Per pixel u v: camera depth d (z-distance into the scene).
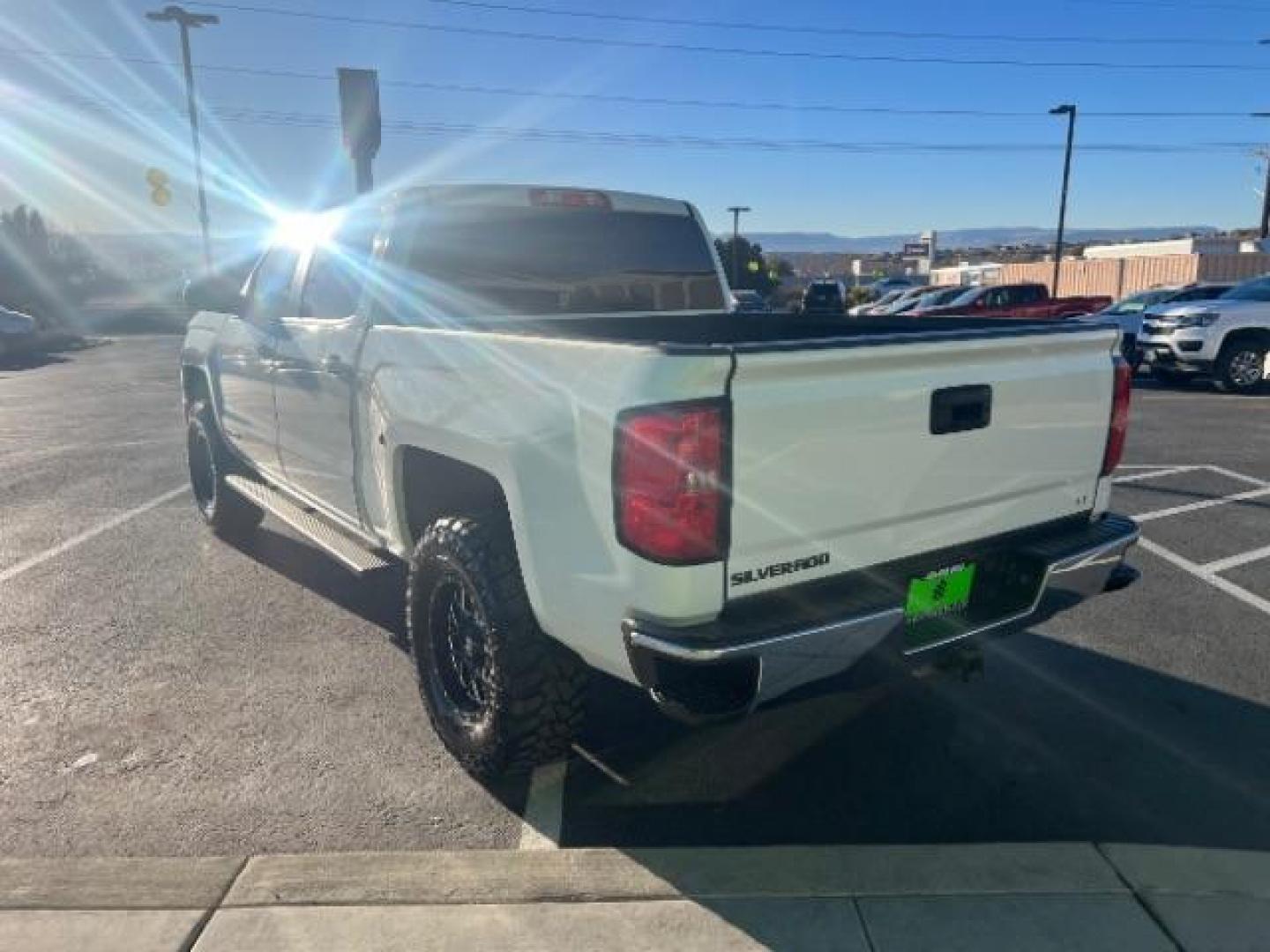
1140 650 4.71
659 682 2.77
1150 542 6.50
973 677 4.43
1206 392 15.61
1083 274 42.91
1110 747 3.81
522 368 3.05
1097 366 3.58
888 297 37.19
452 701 3.68
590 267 5.09
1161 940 2.69
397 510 3.90
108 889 2.91
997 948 2.67
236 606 5.36
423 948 2.66
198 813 3.36
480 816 3.35
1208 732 3.93
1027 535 3.50
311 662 4.61
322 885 2.93
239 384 5.62
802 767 3.67
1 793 3.48
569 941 2.69
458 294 4.63
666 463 2.63
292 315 5.05
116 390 16.56
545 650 3.26
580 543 2.88
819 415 2.82
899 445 3.01
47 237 53.19
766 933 2.73
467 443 3.29
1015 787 3.53
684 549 2.66
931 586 3.23
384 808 3.39
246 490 5.71
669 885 2.94
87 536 6.77
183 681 4.40
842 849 3.12
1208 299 16.25
